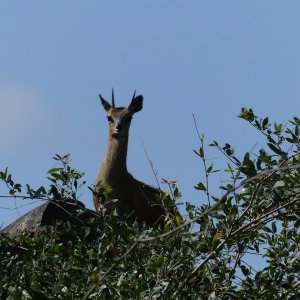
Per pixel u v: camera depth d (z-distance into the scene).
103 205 30.25
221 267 28.19
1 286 28.00
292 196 27.11
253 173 26.14
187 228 28.48
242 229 27.17
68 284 26.91
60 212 41.59
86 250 27.55
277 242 28.56
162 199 31.47
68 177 31.09
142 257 27.86
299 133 27.70
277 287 27.58
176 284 27.12
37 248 29.09
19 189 30.92
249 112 28.36
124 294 26.14
